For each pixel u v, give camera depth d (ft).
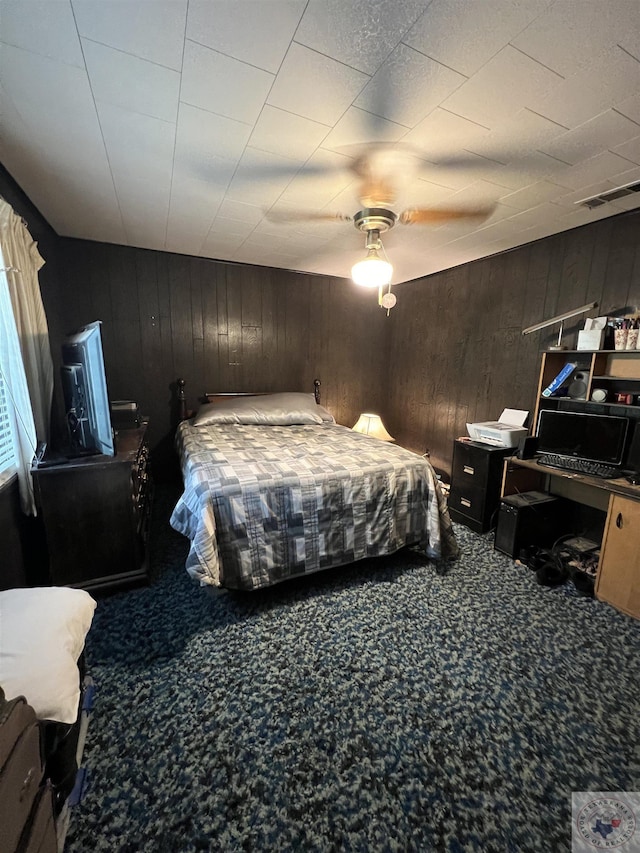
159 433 12.09
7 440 6.22
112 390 11.28
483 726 4.42
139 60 3.93
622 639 5.85
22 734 2.34
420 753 4.10
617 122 4.82
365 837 3.37
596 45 3.63
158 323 11.57
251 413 11.55
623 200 7.13
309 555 6.88
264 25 3.49
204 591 6.91
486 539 9.32
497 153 5.57
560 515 8.75
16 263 6.21
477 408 11.48
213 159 5.91
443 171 6.12
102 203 7.72
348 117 4.81
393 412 15.25
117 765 3.89
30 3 3.26
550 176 6.24
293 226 8.84
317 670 5.18
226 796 3.66
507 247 10.02
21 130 5.19
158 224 8.91
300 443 9.23
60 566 6.50
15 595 3.63
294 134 5.20
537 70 3.97
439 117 4.77
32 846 2.27
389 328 15.17
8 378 5.88
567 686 4.99
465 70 3.99
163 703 4.61
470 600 6.81
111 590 6.75
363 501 7.30
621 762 4.05
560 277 8.95
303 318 13.71
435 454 13.24
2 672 2.80
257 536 6.49
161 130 5.16
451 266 11.96
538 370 9.60
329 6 3.31
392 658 5.42
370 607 6.56
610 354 7.62
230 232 9.39
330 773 3.88
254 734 4.27
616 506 6.52
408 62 3.90
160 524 9.68
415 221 8.23
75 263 10.30
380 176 6.33
